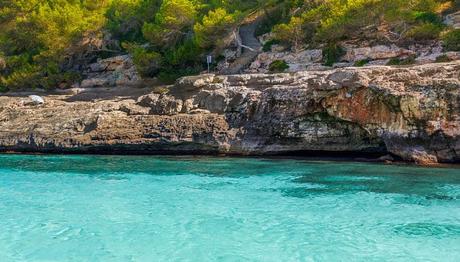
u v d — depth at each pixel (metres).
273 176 19.36
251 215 12.92
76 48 45.06
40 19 45.38
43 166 23.58
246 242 10.59
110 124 29.23
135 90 37.72
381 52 31.55
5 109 35.56
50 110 33.91
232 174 20.11
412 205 13.84
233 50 38.75
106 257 9.69
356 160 24.44
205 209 13.63
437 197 14.87
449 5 37.16
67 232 11.42
